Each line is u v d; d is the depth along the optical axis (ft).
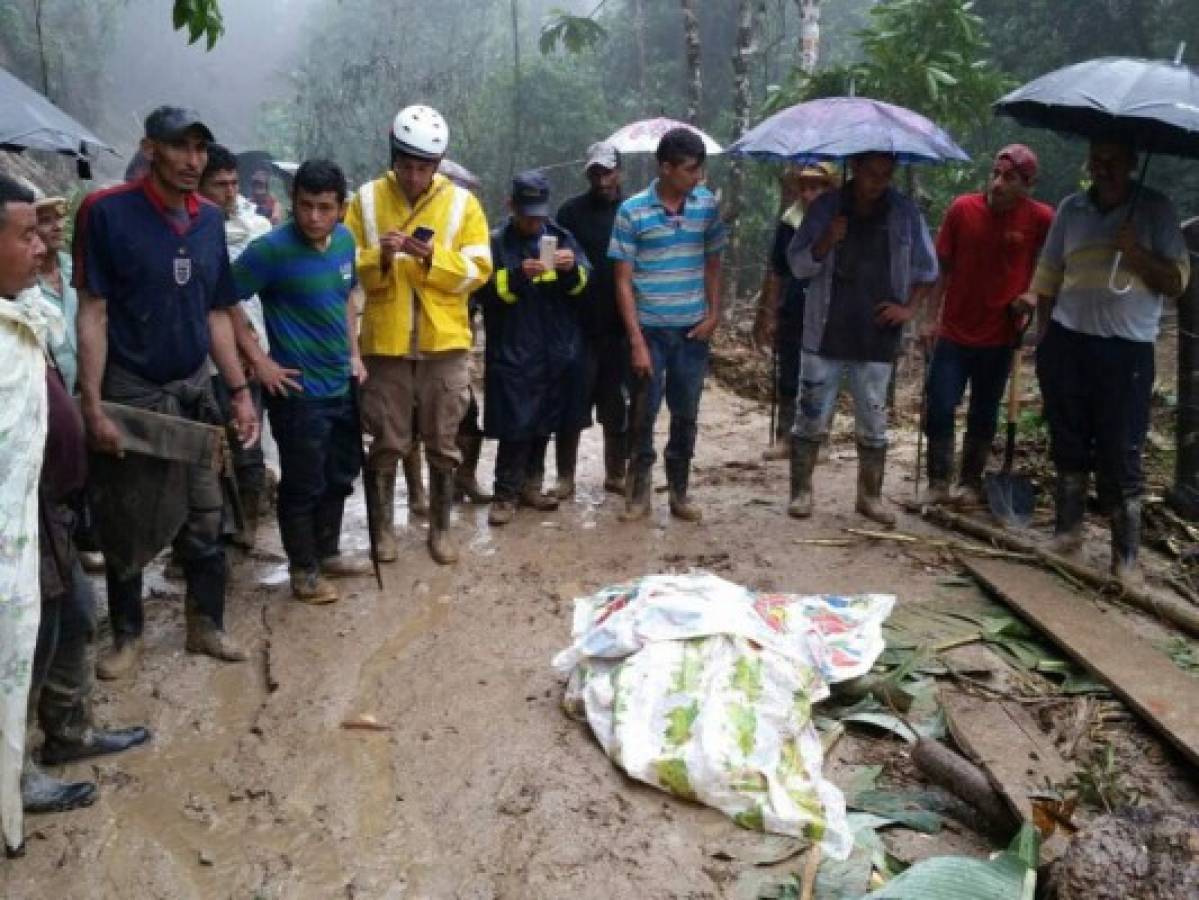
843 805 10.63
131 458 12.66
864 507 19.12
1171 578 16.56
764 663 11.56
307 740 11.93
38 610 9.23
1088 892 8.14
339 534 16.62
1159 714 11.87
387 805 10.78
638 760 10.91
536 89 65.26
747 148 16.96
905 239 17.43
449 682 13.15
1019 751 11.25
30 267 9.11
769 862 9.82
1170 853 8.09
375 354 16.01
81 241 12.23
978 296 18.38
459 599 15.74
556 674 13.35
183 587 16.24
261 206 44.27
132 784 11.17
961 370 18.90
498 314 18.28
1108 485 15.92
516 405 18.38
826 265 17.84
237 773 11.32
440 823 10.46
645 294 17.93
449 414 16.49
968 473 19.79
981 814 10.69
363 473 16.76
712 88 66.33
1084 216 15.79
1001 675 13.37
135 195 12.44
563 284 18.21
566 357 18.67
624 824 10.32
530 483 19.90
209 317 13.56
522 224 17.93
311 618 15.06
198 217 13.01
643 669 11.56
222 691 13.19
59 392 10.13
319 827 10.44
